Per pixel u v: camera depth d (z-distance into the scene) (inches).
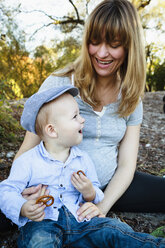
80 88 72.8
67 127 62.1
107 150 74.9
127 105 74.0
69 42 333.7
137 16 67.4
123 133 77.5
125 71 74.3
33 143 72.5
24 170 61.4
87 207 62.0
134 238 55.7
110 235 57.4
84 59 70.0
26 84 264.1
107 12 62.1
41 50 302.2
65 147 65.1
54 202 62.6
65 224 60.3
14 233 69.2
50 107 61.8
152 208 79.1
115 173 75.8
